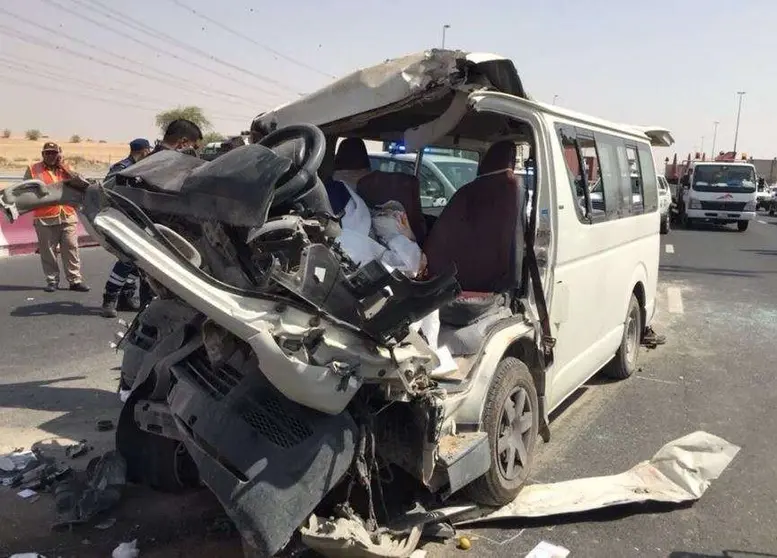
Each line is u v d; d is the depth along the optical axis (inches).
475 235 181.3
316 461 116.5
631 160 260.8
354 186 204.1
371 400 133.8
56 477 171.5
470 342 157.0
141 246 108.6
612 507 171.0
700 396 258.8
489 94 161.5
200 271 110.6
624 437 218.2
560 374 199.8
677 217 1157.7
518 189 178.5
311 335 114.5
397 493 154.1
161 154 139.6
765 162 2022.6
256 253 116.9
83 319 344.5
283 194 120.6
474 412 150.4
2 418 214.5
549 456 203.0
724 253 730.2
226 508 113.0
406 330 125.4
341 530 120.0
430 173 301.0
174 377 137.3
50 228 397.4
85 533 152.5
